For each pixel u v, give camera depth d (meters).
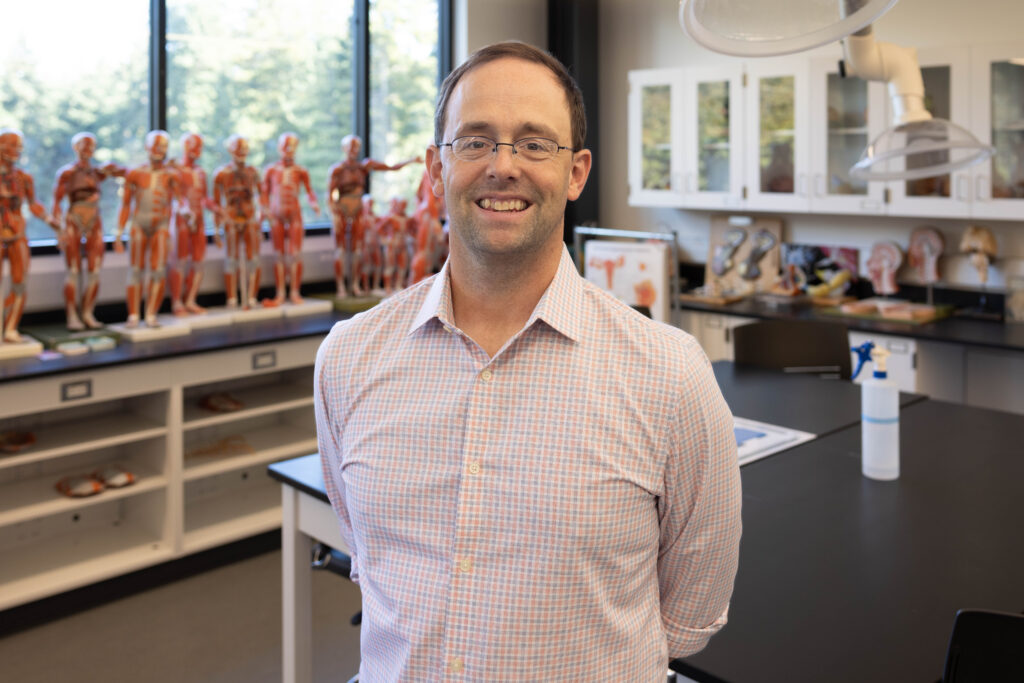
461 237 1.17
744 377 3.53
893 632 1.62
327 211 5.06
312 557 2.59
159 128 4.41
